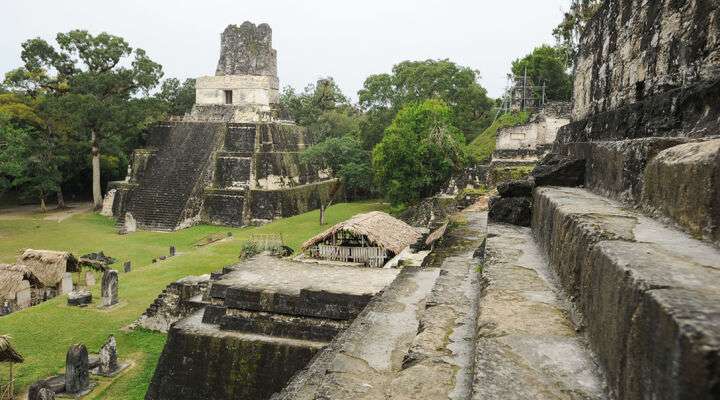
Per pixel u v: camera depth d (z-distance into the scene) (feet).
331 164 146.10
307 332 34.14
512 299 13.47
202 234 118.42
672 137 14.02
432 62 164.76
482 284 15.58
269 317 35.29
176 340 35.78
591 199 17.29
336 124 184.65
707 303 6.26
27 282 68.74
